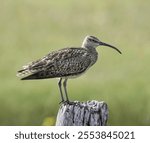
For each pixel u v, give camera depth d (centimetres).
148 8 3334
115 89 2261
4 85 2292
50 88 2238
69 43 2920
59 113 1254
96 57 1531
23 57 2675
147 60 2591
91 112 1238
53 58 1453
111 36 3045
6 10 3316
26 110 2138
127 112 2122
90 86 2295
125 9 3334
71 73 1465
